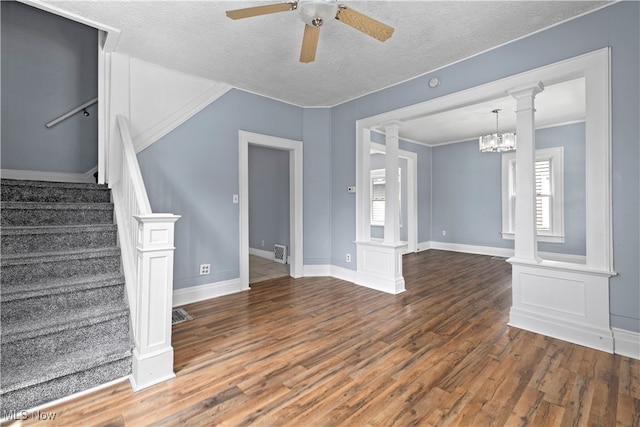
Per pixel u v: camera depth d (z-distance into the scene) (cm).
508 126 529
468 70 299
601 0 216
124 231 237
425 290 376
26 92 335
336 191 441
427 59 303
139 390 175
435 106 325
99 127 300
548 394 172
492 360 209
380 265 381
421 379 188
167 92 324
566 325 238
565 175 520
